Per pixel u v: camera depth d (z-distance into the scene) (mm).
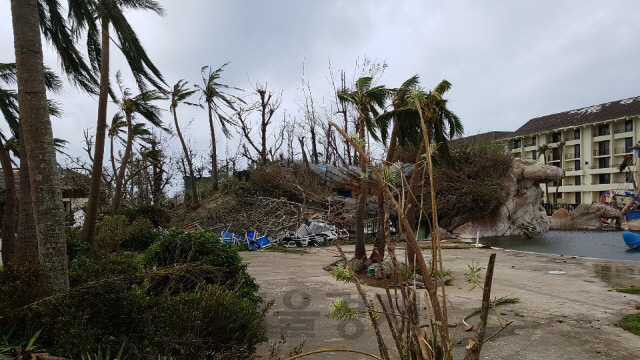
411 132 10391
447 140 10250
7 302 4180
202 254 6230
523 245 21047
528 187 27969
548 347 5551
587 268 12539
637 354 5305
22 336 4312
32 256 5496
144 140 29484
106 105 12805
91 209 12328
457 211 26719
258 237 21266
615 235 27016
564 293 8883
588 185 55875
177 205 32406
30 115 5074
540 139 61250
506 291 9062
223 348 3912
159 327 3881
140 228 16672
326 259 15531
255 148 33469
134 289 4781
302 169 27969
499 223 26078
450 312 7246
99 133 12633
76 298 4258
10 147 12461
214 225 24016
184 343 3656
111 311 4277
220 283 5965
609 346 5590
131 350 4094
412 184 7840
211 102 32500
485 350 5430
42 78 5246
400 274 2467
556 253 17797
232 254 6375
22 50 5125
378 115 11234
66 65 8328
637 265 13164
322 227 22266
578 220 33094
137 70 8633
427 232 20672
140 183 29969
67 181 25969
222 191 31547
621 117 52062
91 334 3961
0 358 3648
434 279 2189
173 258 6102
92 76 8531
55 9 7418
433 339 2156
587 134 56344
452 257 15414
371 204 25625
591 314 7203
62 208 5129
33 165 5008
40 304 4215
